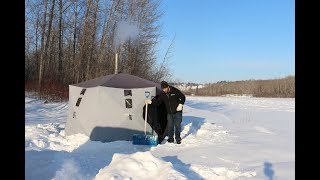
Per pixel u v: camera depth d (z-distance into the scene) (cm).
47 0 2917
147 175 559
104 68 2923
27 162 622
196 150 848
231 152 808
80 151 889
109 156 824
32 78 3058
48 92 2483
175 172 542
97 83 1131
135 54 2994
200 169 630
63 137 1052
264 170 616
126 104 1092
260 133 1140
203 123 1418
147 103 1061
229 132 1171
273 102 3778
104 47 3009
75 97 1162
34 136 1020
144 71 3075
